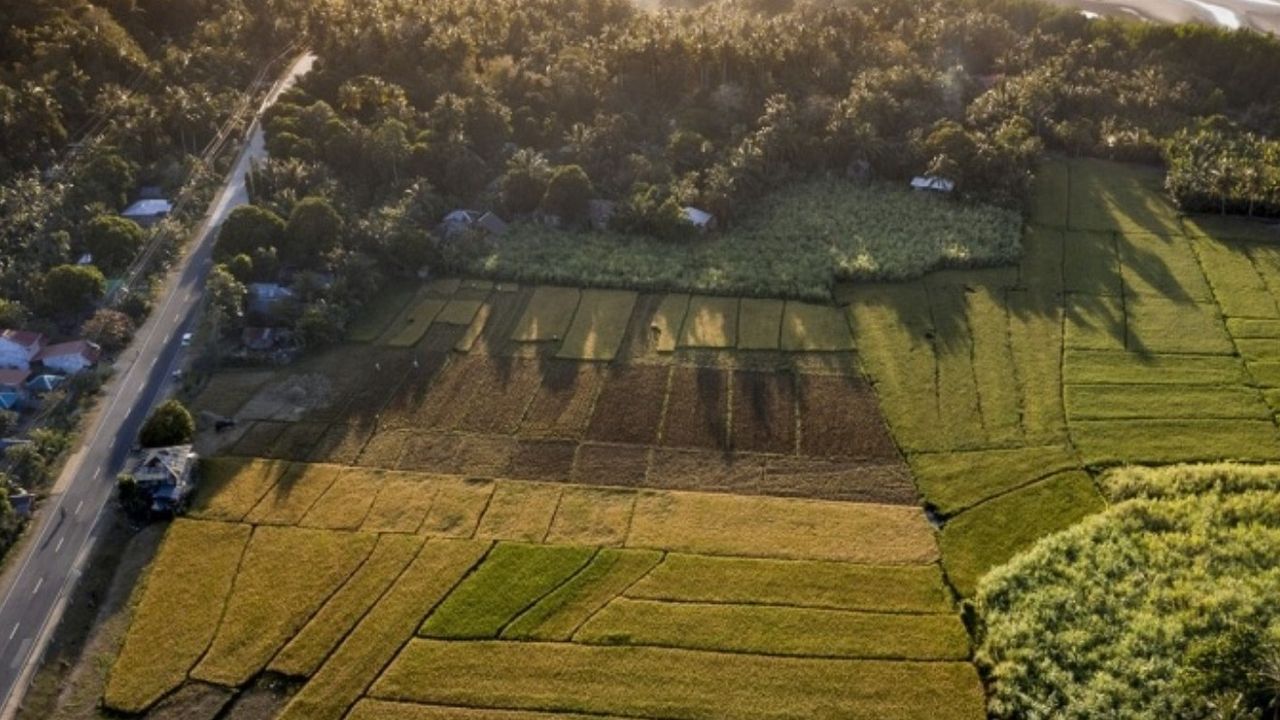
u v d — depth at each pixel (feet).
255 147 654.12
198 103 648.38
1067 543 361.51
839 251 541.34
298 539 375.66
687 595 352.69
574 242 559.38
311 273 513.45
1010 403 440.45
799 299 509.76
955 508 388.78
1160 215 579.89
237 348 479.41
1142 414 432.25
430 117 634.02
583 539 377.30
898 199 591.37
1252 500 374.22
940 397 445.37
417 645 334.24
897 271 523.29
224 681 323.37
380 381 462.19
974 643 333.01
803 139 619.26
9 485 390.42
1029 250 548.72
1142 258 540.52
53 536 378.32
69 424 431.84
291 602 349.61
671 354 475.72
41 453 410.11
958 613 344.28
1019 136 616.80
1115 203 591.37
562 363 472.85
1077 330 485.56
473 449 422.82
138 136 618.03
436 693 318.24
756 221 572.92
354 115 645.92
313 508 390.83
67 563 367.45
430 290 527.40
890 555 368.07
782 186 605.73
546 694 317.63
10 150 588.09
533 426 435.12
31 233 536.83
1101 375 456.04
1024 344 476.54
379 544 373.81
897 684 319.06
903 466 410.93
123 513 388.78
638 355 476.13
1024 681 313.73
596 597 352.69
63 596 354.54
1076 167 631.56
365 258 527.40
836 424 432.66
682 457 418.10
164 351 479.00
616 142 618.03
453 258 540.52
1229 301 504.84
